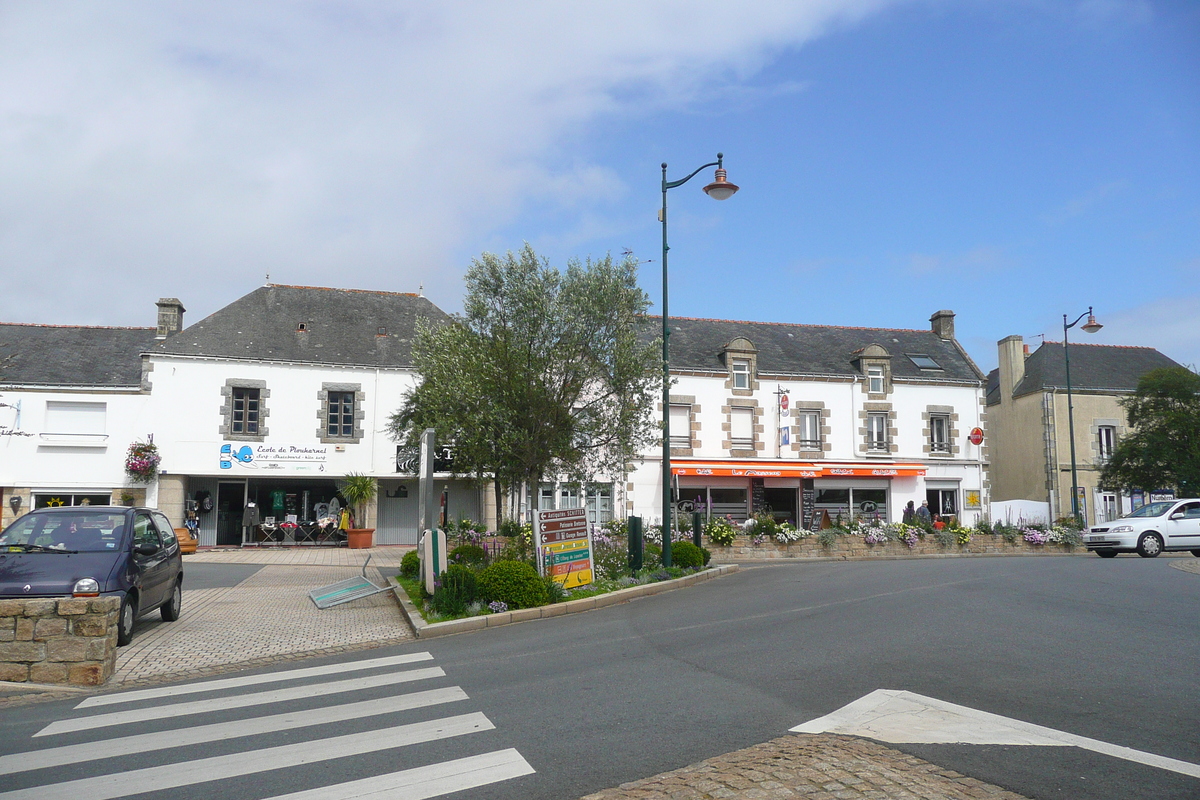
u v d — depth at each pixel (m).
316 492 28.17
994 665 7.28
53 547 9.72
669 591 14.41
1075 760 4.75
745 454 31.27
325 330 29.14
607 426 16.59
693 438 30.81
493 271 16.39
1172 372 29.75
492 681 7.38
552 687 7.03
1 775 5.04
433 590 12.57
